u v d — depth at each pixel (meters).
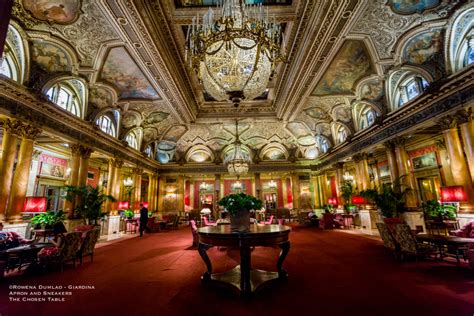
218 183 16.66
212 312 2.71
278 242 3.51
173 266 4.76
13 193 5.77
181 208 16.08
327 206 13.77
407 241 4.72
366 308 2.73
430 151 9.43
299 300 2.99
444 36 5.87
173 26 6.58
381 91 8.37
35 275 4.17
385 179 11.70
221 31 4.16
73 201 7.76
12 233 5.26
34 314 2.71
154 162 15.15
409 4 5.32
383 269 4.28
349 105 10.00
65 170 10.78
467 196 5.84
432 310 2.64
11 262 4.47
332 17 5.64
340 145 12.02
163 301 3.02
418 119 7.15
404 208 7.73
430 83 6.30
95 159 12.30
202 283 3.69
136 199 12.71
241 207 3.71
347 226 11.48
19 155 5.94
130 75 7.96
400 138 8.05
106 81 7.95
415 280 3.64
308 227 12.37
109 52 6.75
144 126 12.10
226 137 15.59
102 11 5.30
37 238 5.22
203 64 4.84
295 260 5.12
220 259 5.40
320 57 7.11
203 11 6.16
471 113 5.73
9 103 5.55
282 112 11.80
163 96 9.45
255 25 4.29
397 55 6.73
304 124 13.15
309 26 6.26
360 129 10.36
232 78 4.53
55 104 6.67
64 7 5.16
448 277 3.73
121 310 2.78
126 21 5.58
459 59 5.82
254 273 3.92
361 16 5.59
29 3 4.95
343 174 12.83
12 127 5.72
